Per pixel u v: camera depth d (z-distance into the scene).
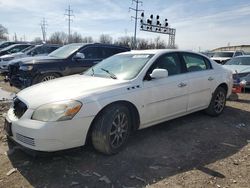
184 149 4.42
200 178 3.52
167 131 5.22
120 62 5.17
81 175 3.54
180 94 5.09
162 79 4.78
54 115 3.52
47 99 3.69
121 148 4.24
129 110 4.35
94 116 3.78
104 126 3.88
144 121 4.53
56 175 3.53
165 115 4.90
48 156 3.80
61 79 4.79
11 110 4.10
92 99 3.78
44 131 3.46
